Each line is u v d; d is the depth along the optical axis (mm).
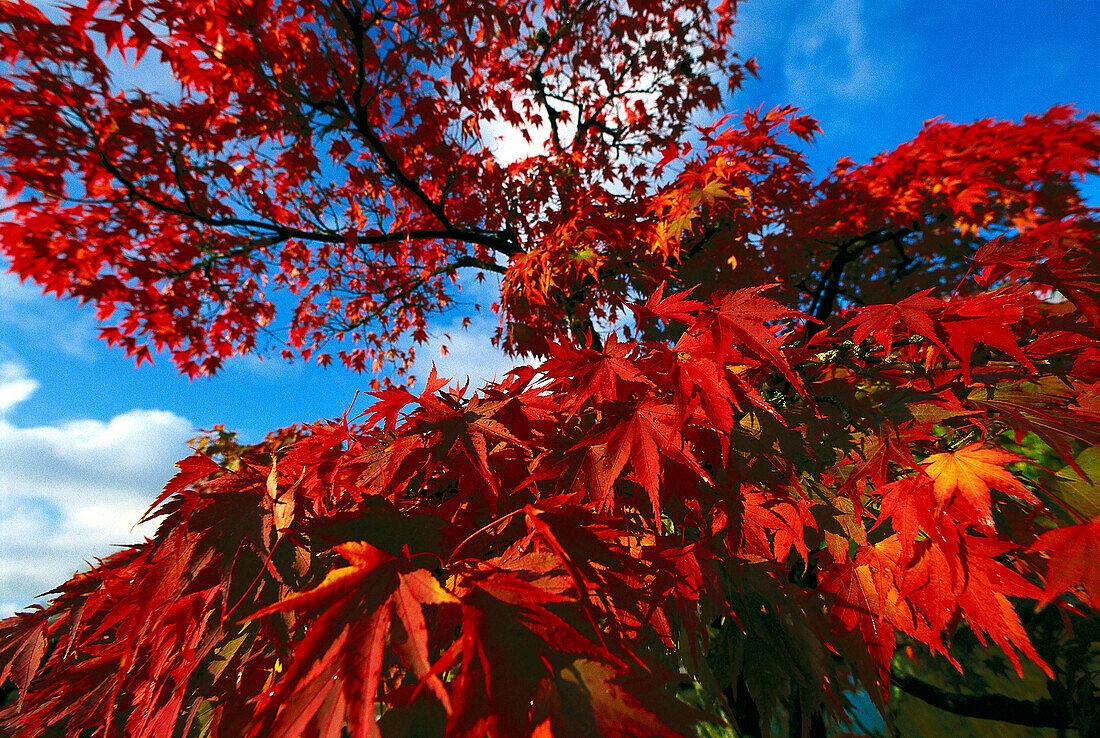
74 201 4176
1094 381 1160
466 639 614
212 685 958
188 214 4953
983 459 1004
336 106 5258
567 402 1184
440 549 852
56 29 3400
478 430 1075
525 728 571
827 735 2014
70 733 946
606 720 583
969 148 4184
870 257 6609
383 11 5152
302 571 919
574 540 868
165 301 5336
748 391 1133
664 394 1204
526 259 4668
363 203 7582
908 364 1418
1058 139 3789
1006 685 2357
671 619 1273
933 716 2539
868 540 1250
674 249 4129
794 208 4859
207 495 1019
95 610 1177
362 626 664
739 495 1197
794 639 1226
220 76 4383
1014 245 1221
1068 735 2209
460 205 7602
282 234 5750
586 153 7395
